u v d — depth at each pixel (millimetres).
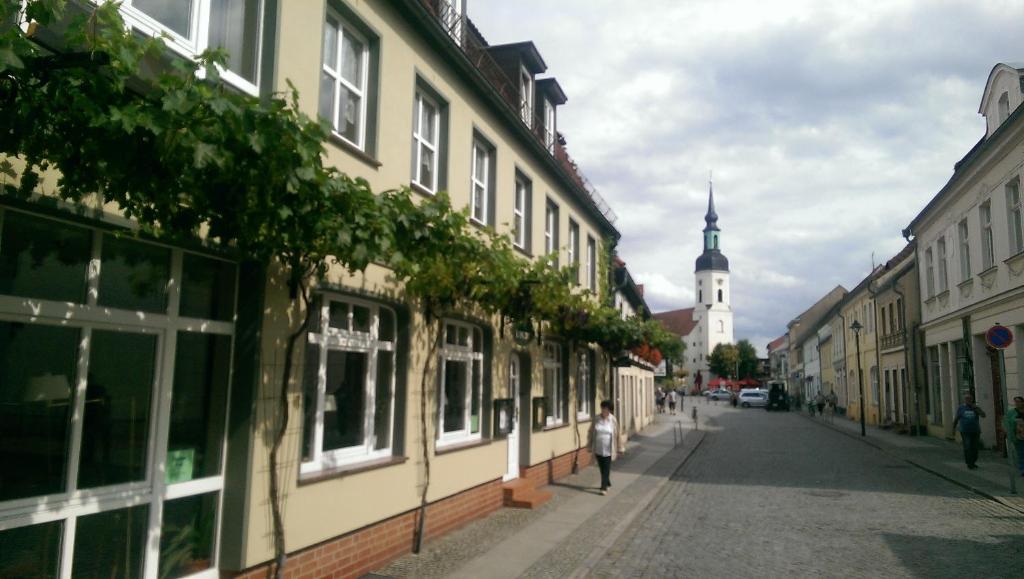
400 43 8805
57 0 3223
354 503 7457
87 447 4934
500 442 11789
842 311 44281
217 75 3672
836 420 40688
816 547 8945
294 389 6605
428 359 8836
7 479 4449
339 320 7645
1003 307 17875
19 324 4559
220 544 5957
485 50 13328
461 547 8852
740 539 9461
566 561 8195
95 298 5008
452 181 10180
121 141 3449
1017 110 15711
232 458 6039
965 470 16328
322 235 4875
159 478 5426
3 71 2906
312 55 7062
